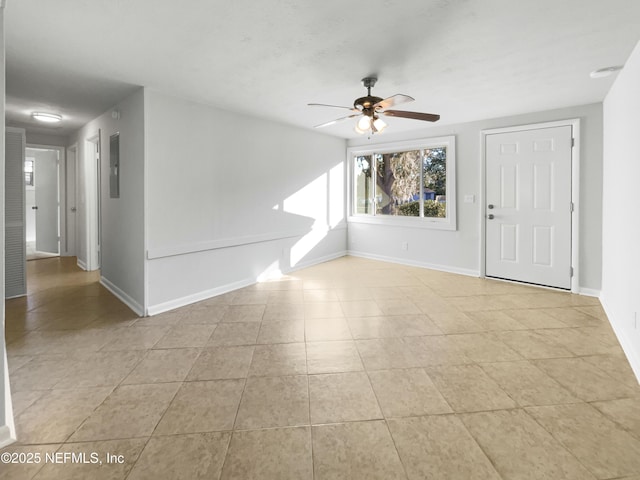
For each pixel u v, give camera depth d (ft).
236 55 8.34
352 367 7.62
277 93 11.26
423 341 8.96
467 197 15.90
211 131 12.60
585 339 9.00
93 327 9.89
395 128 17.17
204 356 8.15
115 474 4.68
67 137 19.79
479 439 5.32
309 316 10.85
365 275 16.33
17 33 7.25
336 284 14.71
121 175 12.12
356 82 10.29
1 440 5.19
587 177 12.65
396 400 6.37
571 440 5.27
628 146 8.58
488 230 15.37
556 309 11.34
